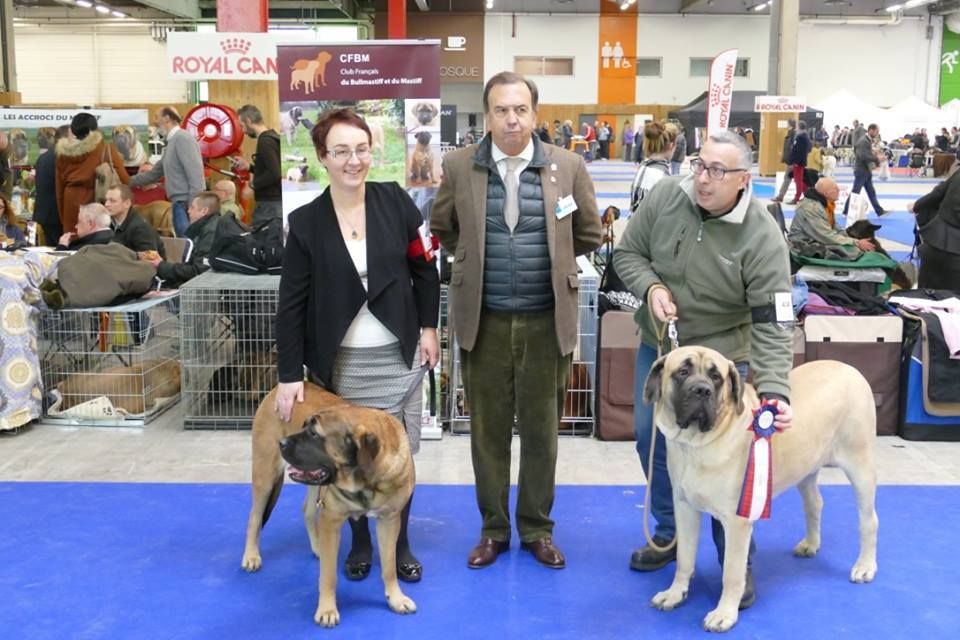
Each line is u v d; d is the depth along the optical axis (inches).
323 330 132.5
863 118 1255.5
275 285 216.4
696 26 1413.6
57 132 334.3
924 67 1435.8
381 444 120.0
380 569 147.3
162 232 331.3
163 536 159.3
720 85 422.9
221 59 316.8
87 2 1094.4
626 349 208.5
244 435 216.2
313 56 201.3
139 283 229.5
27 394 215.6
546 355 142.6
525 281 139.2
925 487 182.9
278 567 147.9
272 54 317.7
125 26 1245.7
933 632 127.2
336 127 128.4
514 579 143.9
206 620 130.1
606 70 1433.3
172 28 1240.8
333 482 118.4
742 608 133.6
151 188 361.1
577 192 141.4
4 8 745.0
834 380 137.6
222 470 192.4
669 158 264.4
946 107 1298.0
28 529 161.5
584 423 217.8
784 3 901.8
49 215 331.0
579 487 183.8
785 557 152.2
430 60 201.0
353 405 129.7
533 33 1423.5
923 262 274.4
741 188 125.8
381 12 1444.4
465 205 138.9
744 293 130.3
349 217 133.6
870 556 143.1
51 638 124.6
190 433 217.6
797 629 128.1
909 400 210.8
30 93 1262.3
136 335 234.8
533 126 136.1
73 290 219.3
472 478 189.5
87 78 1259.8
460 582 142.7
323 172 206.4
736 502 123.9
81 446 207.5
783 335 126.4
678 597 134.3
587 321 217.9
